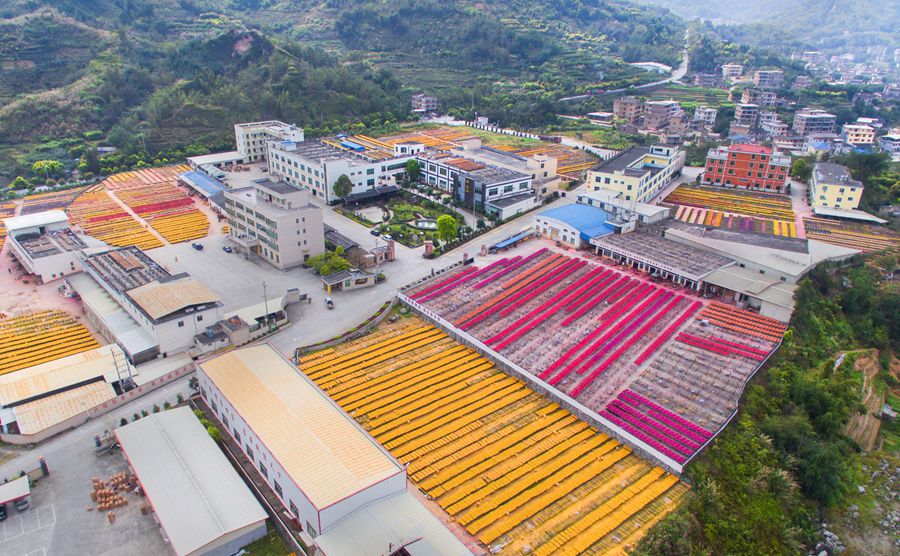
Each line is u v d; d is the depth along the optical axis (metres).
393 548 47.25
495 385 76.12
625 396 72.31
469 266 107.88
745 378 76.31
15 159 172.62
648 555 51.03
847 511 68.94
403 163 153.88
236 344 82.12
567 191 150.38
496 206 131.00
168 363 77.12
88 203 142.00
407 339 85.88
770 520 60.16
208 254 113.31
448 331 87.50
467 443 65.56
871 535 66.06
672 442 64.44
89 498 56.34
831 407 75.81
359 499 50.56
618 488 60.28
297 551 51.41
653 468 63.16
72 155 177.12
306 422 59.09
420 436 66.56
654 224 122.19
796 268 99.75
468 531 54.00
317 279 102.88
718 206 141.88
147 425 62.69
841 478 69.56
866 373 90.44
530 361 79.31
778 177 152.12
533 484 60.25
